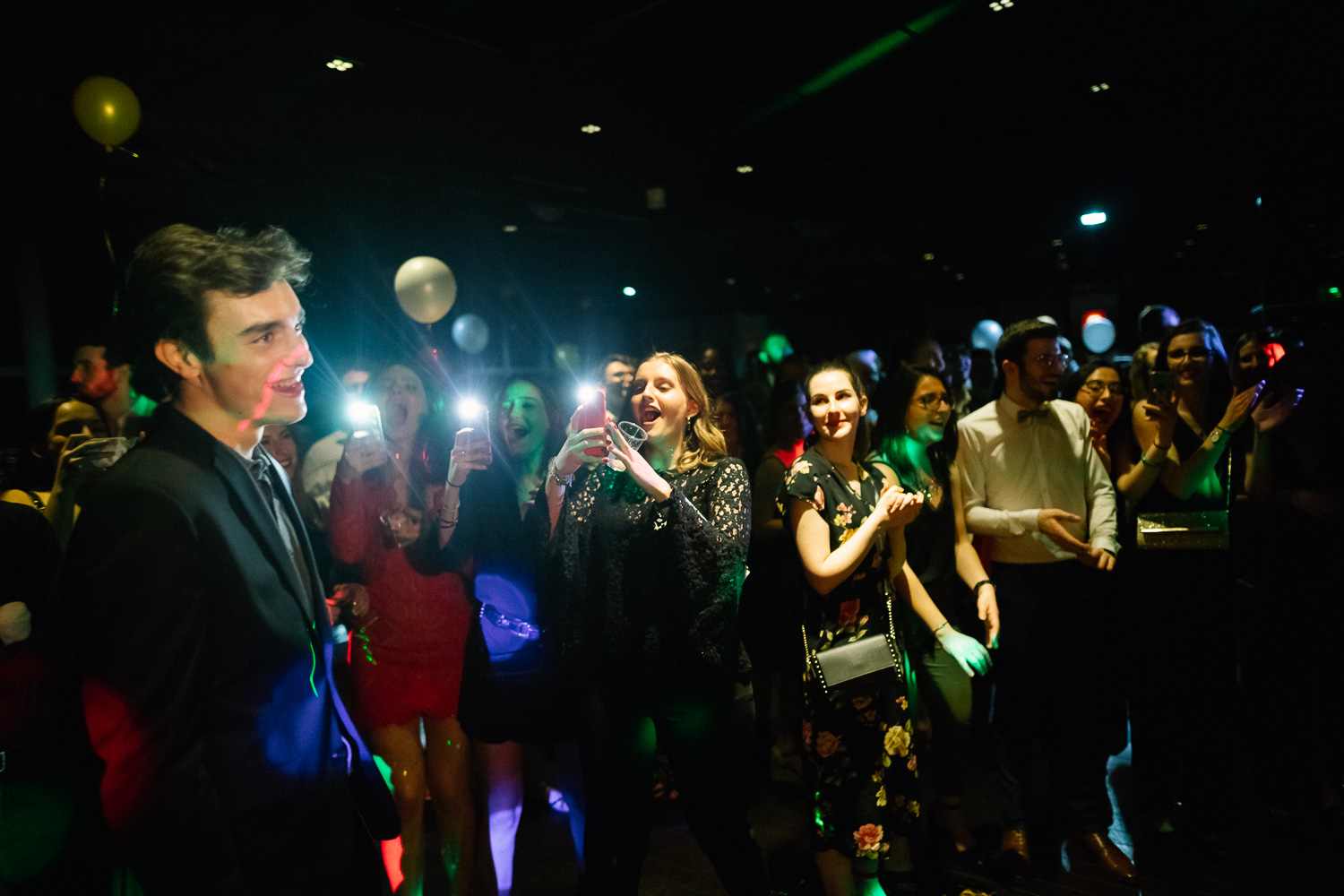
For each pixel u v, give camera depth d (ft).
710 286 48.32
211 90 18.11
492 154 23.36
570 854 9.46
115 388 11.16
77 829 4.90
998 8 14.98
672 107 19.92
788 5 14.66
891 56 17.03
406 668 7.38
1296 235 15.39
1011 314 48.85
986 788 10.77
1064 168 24.82
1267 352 10.98
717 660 6.32
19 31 14.83
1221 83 18.37
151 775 3.29
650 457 7.24
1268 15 15.42
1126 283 42.88
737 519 6.70
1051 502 8.80
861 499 7.55
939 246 37.91
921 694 8.99
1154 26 15.74
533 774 10.50
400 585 7.41
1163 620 9.07
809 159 24.30
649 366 7.25
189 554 3.47
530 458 9.08
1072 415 8.98
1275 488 9.98
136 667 3.29
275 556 3.86
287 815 3.74
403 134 21.42
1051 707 8.76
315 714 3.98
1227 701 8.99
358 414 7.63
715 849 6.73
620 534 6.49
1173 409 8.66
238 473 3.87
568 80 17.99
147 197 24.50
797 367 17.48
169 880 3.33
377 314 32.27
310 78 17.53
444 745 7.54
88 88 10.75
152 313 3.80
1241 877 8.52
